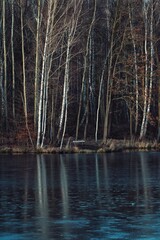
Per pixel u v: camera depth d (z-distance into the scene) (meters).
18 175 28.77
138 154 43.72
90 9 56.66
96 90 68.62
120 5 54.44
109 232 14.47
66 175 28.48
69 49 52.12
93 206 18.48
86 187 23.48
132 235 14.10
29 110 57.38
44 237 14.03
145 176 27.48
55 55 58.09
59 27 51.22
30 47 62.97
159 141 57.38
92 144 51.19
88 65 59.75
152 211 17.41
